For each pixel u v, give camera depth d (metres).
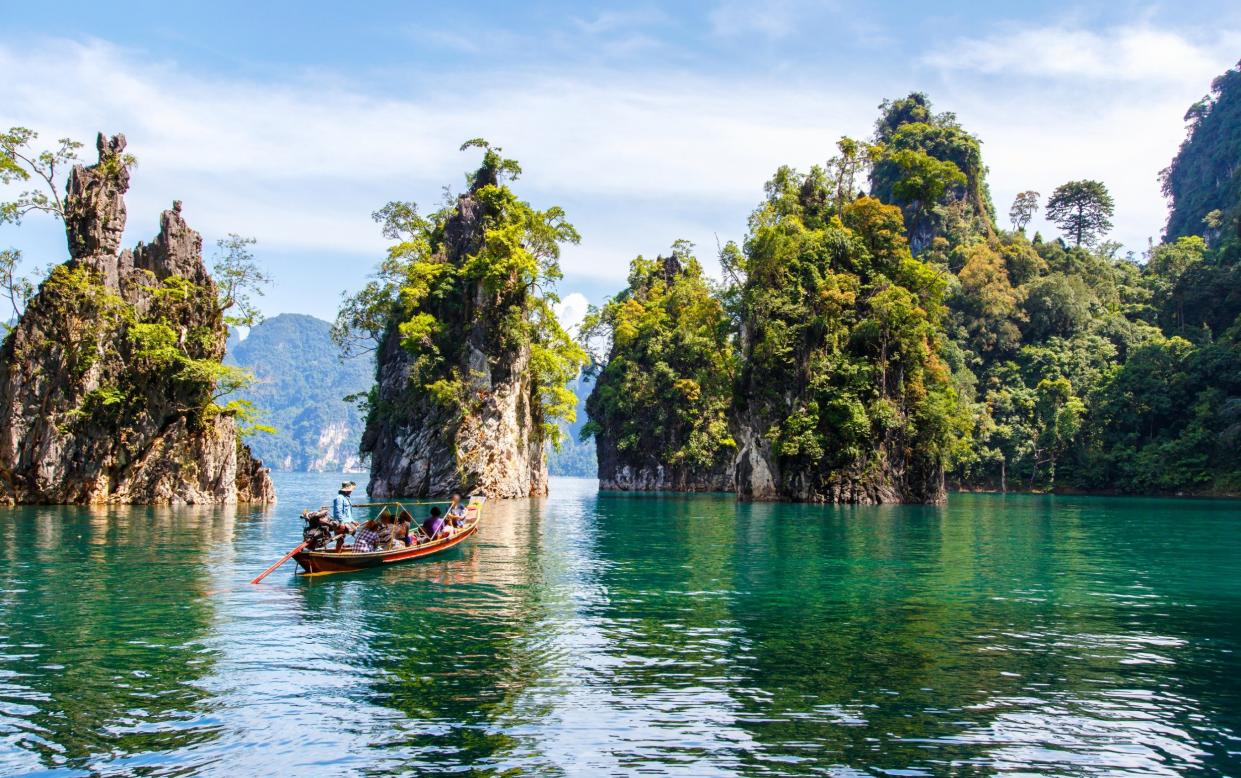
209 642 16.34
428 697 12.95
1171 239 192.88
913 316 77.12
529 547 33.72
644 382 116.31
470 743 11.04
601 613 19.58
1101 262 153.50
